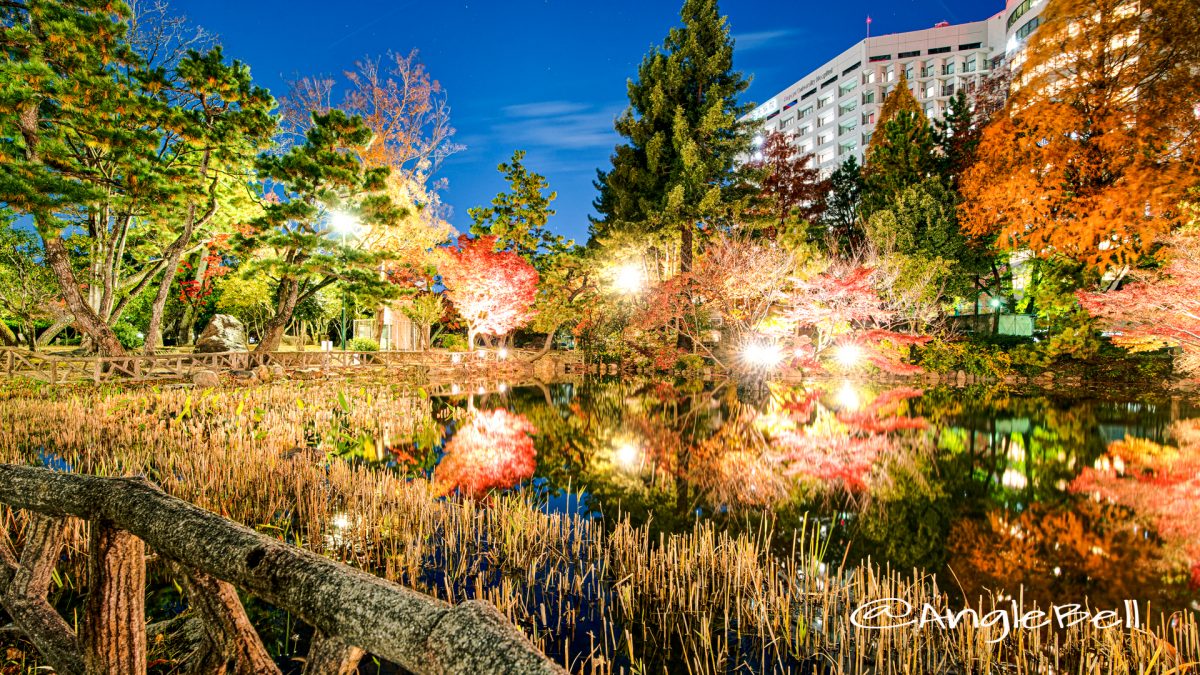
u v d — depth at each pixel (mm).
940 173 26953
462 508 5715
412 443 9805
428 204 28219
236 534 1194
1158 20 15766
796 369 22109
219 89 15664
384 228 22516
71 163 14523
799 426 12062
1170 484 7453
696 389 19203
